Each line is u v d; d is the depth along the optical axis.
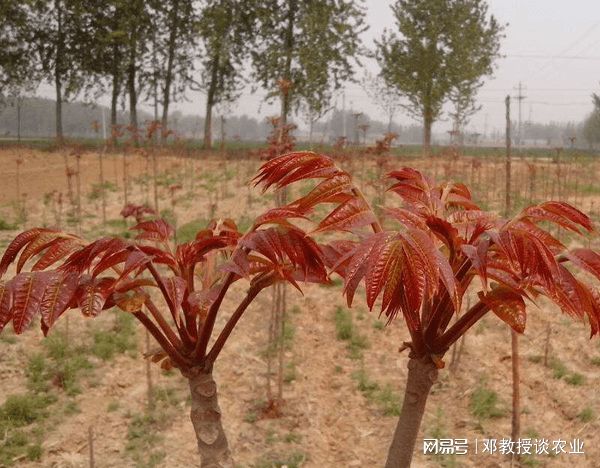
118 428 4.55
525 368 5.40
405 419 1.51
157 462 4.15
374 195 10.66
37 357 5.20
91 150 23.45
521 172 14.86
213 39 24.45
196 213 10.29
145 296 1.47
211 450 1.57
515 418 4.17
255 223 1.48
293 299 6.82
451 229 1.41
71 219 9.79
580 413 4.69
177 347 1.57
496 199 11.63
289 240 1.47
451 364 5.36
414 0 23.31
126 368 5.36
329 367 5.54
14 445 4.27
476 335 5.98
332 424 4.71
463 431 4.59
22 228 9.02
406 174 1.79
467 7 23.19
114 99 27.58
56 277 1.33
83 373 5.18
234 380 5.26
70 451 4.28
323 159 1.44
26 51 26.73
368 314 6.46
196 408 1.57
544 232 1.32
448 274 1.11
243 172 15.39
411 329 1.46
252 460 4.23
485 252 1.33
